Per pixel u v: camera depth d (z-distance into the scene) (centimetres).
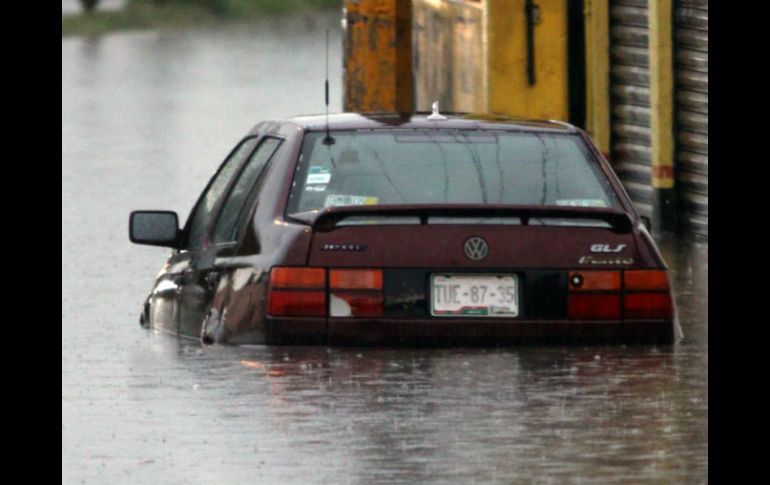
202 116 9881
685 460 2438
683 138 5531
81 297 4331
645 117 5734
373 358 3080
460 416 2698
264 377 2988
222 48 16000
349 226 3109
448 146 3275
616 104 5850
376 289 3088
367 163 3234
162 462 2472
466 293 3102
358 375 2975
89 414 2814
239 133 8981
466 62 6425
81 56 14950
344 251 3098
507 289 3112
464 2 6431
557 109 5878
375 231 3103
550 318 3117
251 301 3156
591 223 3159
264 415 2730
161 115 9988
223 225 3438
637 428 2627
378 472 2378
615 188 3262
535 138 3312
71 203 6350
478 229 3112
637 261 3161
